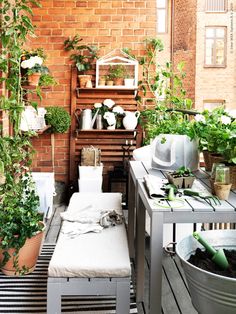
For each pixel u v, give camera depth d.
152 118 5.23
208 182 2.53
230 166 2.33
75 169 5.59
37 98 5.51
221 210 1.93
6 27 3.36
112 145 5.58
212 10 5.30
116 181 5.38
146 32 5.50
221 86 5.40
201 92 5.41
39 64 4.34
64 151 5.59
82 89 5.49
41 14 5.45
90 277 2.15
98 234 2.62
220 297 1.56
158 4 5.62
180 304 2.74
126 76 5.48
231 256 1.88
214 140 2.58
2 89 3.64
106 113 5.34
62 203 5.40
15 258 3.08
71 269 2.14
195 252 1.89
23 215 3.09
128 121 5.37
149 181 2.33
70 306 2.69
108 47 5.52
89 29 5.48
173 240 3.52
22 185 3.44
